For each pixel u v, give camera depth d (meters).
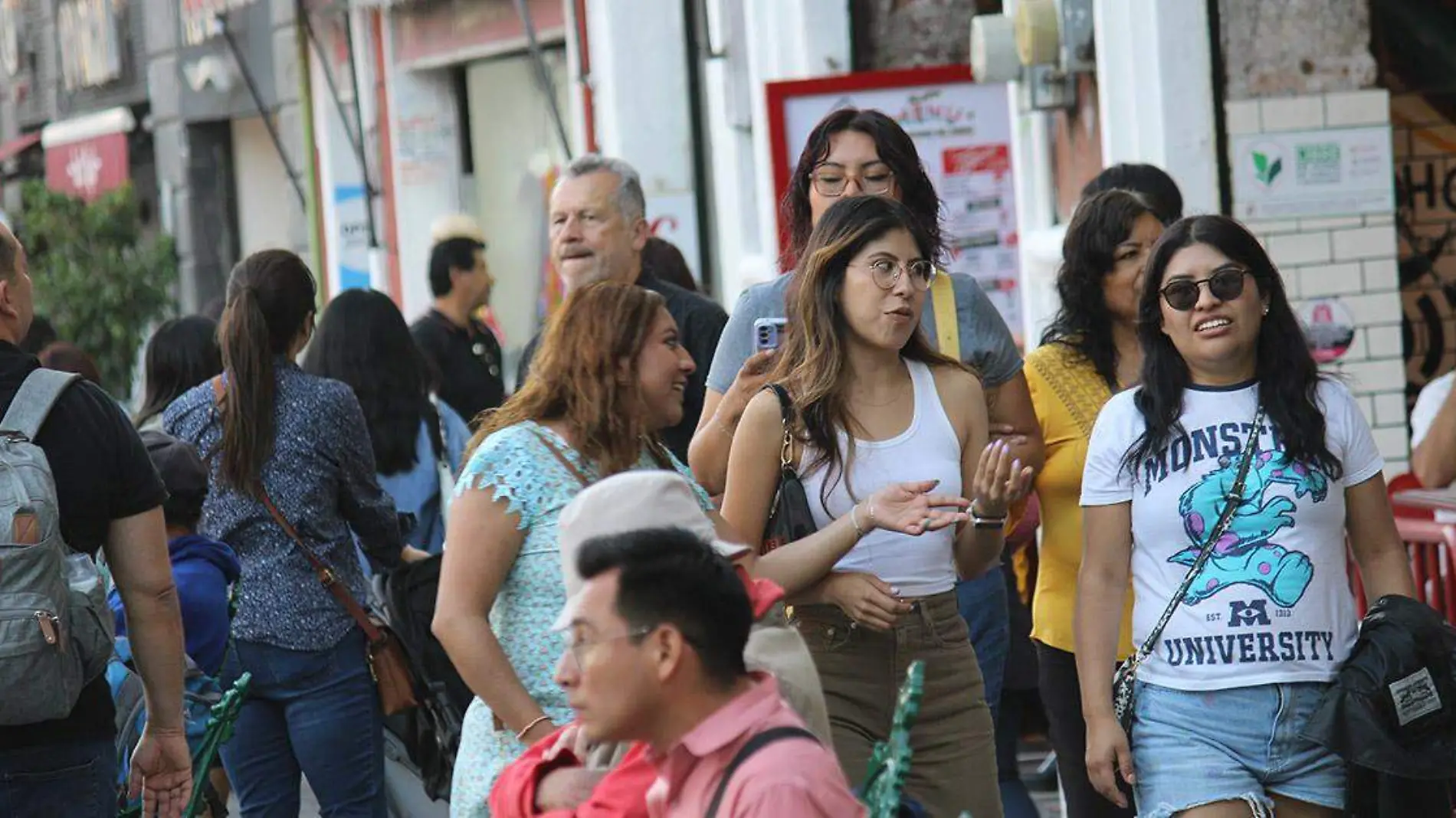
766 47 26.53
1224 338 9.98
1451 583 12.76
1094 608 10.38
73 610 9.89
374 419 16.34
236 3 45.78
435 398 17.30
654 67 31.11
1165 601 10.11
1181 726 10.04
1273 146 16.84
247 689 10.81
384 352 16.45
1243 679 9.95
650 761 6.84
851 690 10.21
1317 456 9.98
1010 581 15.16
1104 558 10.40
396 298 40.56
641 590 6.48
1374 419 16.91
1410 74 18.20
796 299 10.27
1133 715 10.24
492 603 9.36
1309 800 9.99
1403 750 9.65
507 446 9.33
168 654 10.64
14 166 56.97
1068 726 11.73
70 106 54.69
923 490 9.71
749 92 28.05
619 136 31.06
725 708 6.56
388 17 40.34
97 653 10.00
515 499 9.24
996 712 11.88
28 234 45.31
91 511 10.25
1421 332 19.16
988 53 19.20
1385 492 10.30
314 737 13.30
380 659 13.46
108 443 10.30
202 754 10.66
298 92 43.84
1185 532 10.06
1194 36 16.86
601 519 7.24
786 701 7.02
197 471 13.24
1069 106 19.08
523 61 37.16
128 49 50.78
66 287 43.97
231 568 13.26
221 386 13.79
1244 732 9.95
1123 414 10.34
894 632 10.19
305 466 13.38
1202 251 10.02
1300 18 16.80
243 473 13.29
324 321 16.52
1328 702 9.75
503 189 38.31
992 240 21.00
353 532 14.62
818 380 10.13
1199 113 16.88
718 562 6.60
